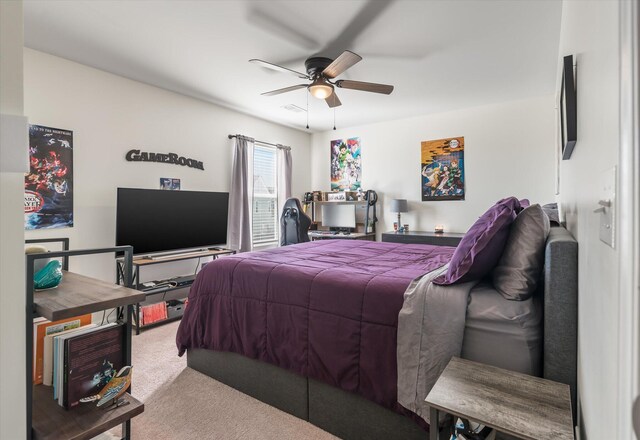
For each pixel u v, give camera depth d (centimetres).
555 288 120
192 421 178
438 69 334
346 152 586
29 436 104
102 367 125
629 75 41
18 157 81
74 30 259
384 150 543
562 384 110
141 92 363
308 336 175
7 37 80
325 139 612
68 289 122
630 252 42
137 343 284
